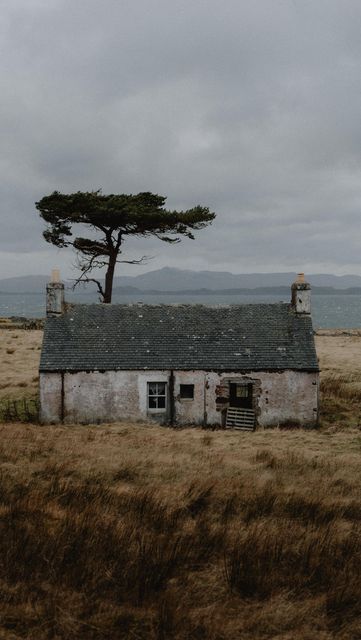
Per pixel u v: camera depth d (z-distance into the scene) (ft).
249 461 59.93
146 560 29.27
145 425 87.61
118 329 97.25
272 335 96.84
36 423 88.33
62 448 61.52
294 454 64.18
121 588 26.73
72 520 34.65
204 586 27.66
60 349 92.27
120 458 56.80
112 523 34.81
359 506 42.01
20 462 52.24
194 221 133.39
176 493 43.68
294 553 31.71
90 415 89.86
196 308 102.83
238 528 35.99
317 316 621.72
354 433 83.51
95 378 89.76
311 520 38.42
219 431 84.53
